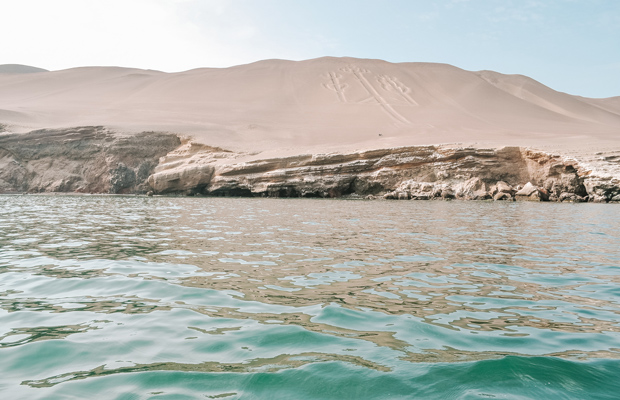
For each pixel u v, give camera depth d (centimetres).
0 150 5103
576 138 4672
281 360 360
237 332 430
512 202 3306
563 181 3562
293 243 1084
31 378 328
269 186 4156
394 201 3472
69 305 527
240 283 648
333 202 3303
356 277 698
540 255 938
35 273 709
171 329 439
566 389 313
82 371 341
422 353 379
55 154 5159
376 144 4772
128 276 689
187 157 4947
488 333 436
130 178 4966
